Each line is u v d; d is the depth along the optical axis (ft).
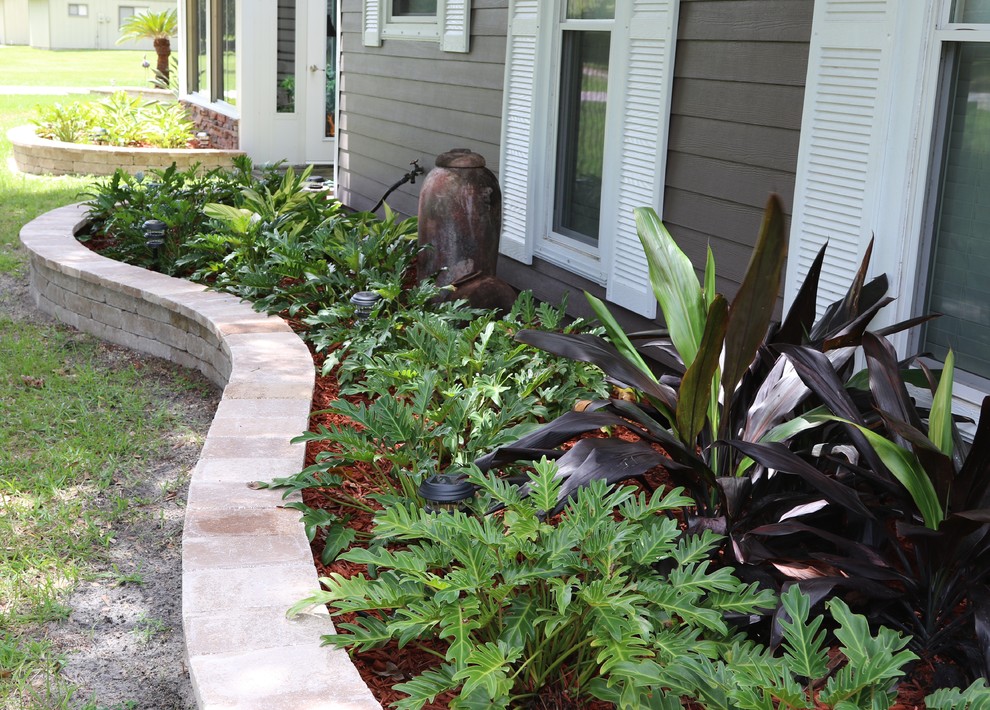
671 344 11.47
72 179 37.88
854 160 11.73
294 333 16.43
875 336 9.17
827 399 8.83
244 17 38.04
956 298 11.40
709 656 7.30
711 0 14.08
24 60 115.85
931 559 8.18
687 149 14.83
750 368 10.58
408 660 8.37
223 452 11.51
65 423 14.87
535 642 7.78
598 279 17.04
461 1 21.21
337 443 12.35
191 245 20.30
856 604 8.57
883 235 11.51
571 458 8.75
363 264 18.76
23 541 11.26
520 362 14.14
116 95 45.85
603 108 17.13
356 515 10.78
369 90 27.45
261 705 7.03
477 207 18.06
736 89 13.74
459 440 11.34
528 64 18.61
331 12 39.70
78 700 8.64
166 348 18.40
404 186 25.54
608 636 7.24
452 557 8.26
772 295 8.75
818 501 8.89
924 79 10.96
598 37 17.04
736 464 9.83
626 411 9.57
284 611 8.28
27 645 9.36
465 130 21.86
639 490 11.32
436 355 13.82
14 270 24.71
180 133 43.37
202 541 9.40
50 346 18.99
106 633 9.68
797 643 6.94
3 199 33.24
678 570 7.82
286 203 23.32
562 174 18.56
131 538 11.57
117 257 22.72
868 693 6.73
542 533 7.99
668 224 15.43
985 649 7.38
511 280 20.26
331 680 7.38
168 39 64.80
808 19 12.37
